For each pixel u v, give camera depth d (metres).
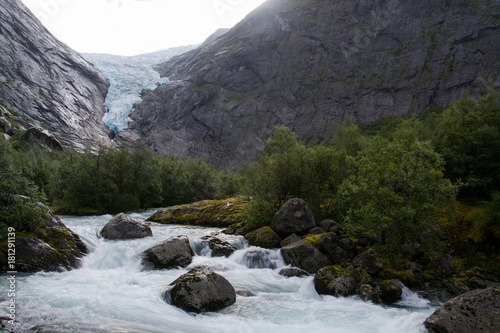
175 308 10.13
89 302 10.12
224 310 10.43
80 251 15.59
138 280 12.76
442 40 124.19
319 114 143.25
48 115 130.88
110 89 187.50
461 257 16.34
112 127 161.88
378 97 130.75
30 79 138.88
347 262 15.02
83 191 37.81
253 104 164.12
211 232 23.08
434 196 14.77
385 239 16.36
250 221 22.31
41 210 15.02
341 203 21.16
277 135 24.73
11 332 7.71
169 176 55.66
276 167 22.80
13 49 140.88
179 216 30.17
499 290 9.12
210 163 149.25
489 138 24.31
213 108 168.75
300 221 19.20
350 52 147.38
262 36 182.00
